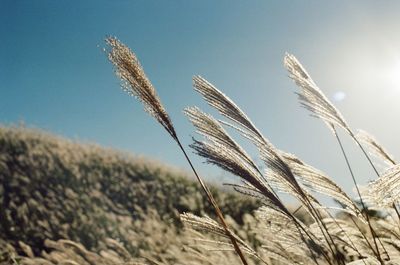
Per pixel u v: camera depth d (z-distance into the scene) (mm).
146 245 3955
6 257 4070
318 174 1387
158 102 1180
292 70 1559
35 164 7457
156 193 7309
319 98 1507
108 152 9102
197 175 1210
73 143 9422
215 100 1281
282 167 1234
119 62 1179
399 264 1352
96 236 4996
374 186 867
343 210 1426
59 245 2963
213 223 1220
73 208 6059
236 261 2025
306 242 1264
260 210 1397
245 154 1217
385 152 1490
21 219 5531
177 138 1191
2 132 8516
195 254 2000
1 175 6801
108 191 7230
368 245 1473
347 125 1484
